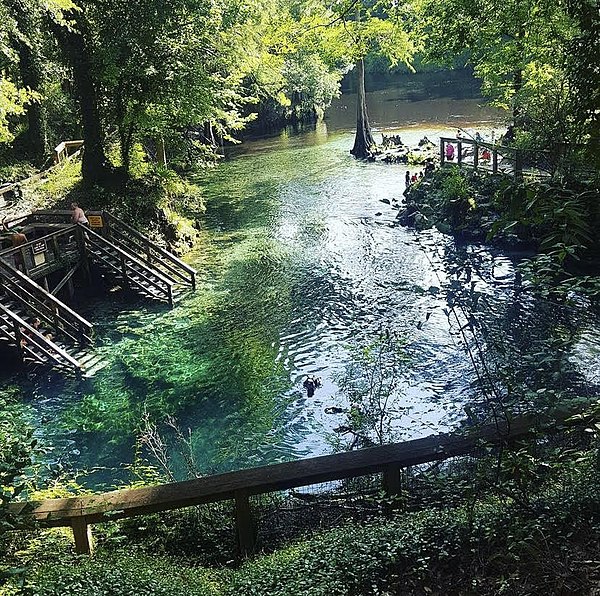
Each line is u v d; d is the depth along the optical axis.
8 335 13.36
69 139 31.44
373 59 65.00
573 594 3.71
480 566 4.23
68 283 16.67
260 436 10.47
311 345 13.76
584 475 4.88
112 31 20.06
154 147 27.88
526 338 10.40
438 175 21.62
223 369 13.04
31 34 20.41
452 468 6.12
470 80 57.97
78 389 12.63
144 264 18.14
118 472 9.84
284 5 26.11
